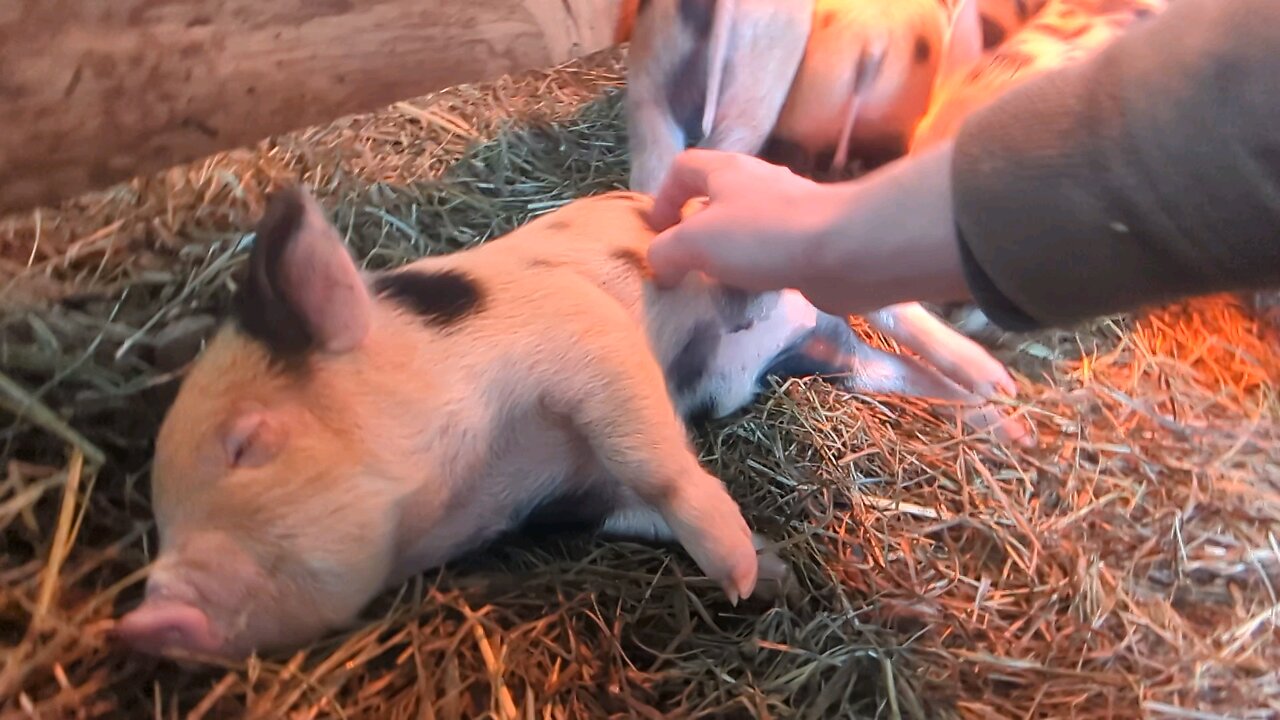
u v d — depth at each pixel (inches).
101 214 49.4
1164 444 52.0
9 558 31.6
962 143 26.2
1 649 29.0
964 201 25.6
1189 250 22.5
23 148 32.6
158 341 39.4
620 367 34.7
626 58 82.9
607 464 35.0
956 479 47.2
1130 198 22.7
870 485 46.2
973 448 49.1
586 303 35.7
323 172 58.2
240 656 29.3
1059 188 23.8
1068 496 47.6
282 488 28.6
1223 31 21.7
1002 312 26.5
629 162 67.4
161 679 29.9
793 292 46.1
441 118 67.8
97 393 36.9
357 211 54.7
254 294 30.3
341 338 30.8
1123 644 40.8
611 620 36.1
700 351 42.7
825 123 61.8
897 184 28.7
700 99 60.8
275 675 29.6
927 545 43.8
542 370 34.1
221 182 53.4
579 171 66.6
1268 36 21.0
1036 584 42.8
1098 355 58.0
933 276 28.4
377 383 31.1
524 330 34.2
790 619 38.2
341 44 41.1
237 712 28.8
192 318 41.2
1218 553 46.8
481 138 66.7
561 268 37.4
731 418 47.3
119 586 30.6
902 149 64.0
